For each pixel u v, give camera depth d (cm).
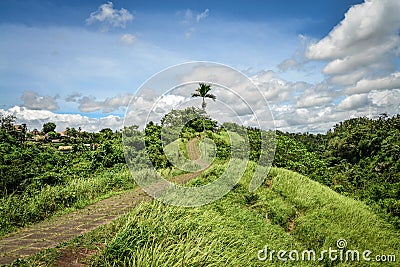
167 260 668
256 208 1380
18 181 1209
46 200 1077
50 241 755
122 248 663
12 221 903
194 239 837
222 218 1113
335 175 2548
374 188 2070
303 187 1709
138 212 899
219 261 761
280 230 1250
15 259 643
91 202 1180
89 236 765
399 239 1452
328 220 1429
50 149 2120
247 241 1021
